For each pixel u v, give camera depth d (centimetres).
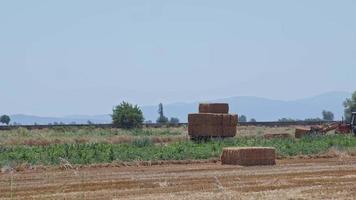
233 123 8269
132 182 4247
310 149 6850
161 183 4175
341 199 3453
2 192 3828
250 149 5591
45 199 3541
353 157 6512
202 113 8131
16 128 11544
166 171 5062
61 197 3603
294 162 5922
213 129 8112
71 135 10275
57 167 5325
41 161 5562
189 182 4234
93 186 4066
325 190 3800
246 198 3481
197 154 6222
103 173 4909
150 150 6500
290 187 3966
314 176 4581
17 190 3916
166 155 6075
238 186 4009
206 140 8094
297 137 9338
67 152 6038
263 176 4594
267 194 3625
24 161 5581
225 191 3762
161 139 9075
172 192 3759
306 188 3903
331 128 9688
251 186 4000
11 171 4978
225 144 7388
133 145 7219
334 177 4503
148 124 13762
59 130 11544
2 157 5794
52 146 7075
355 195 3594
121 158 5866
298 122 14975
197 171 5044
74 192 3800
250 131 11769
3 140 8531
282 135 9188
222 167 5406
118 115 12800
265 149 5634
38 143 8431
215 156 6256
